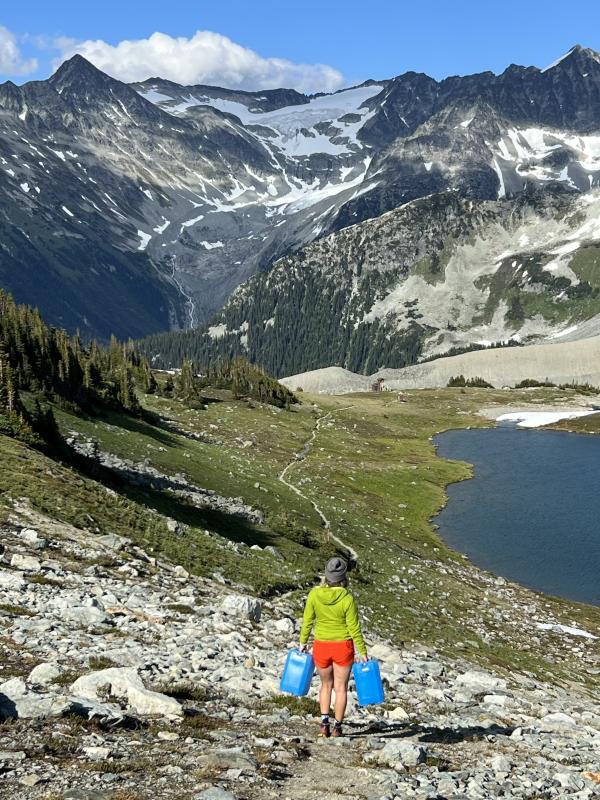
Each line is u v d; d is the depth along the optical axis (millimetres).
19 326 84750
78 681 12211
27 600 19562
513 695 22797
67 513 35406
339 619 12203
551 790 11195
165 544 38438
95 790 8133
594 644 52906
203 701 13852
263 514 64562
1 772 8375
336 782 9906
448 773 11062
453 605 55812
